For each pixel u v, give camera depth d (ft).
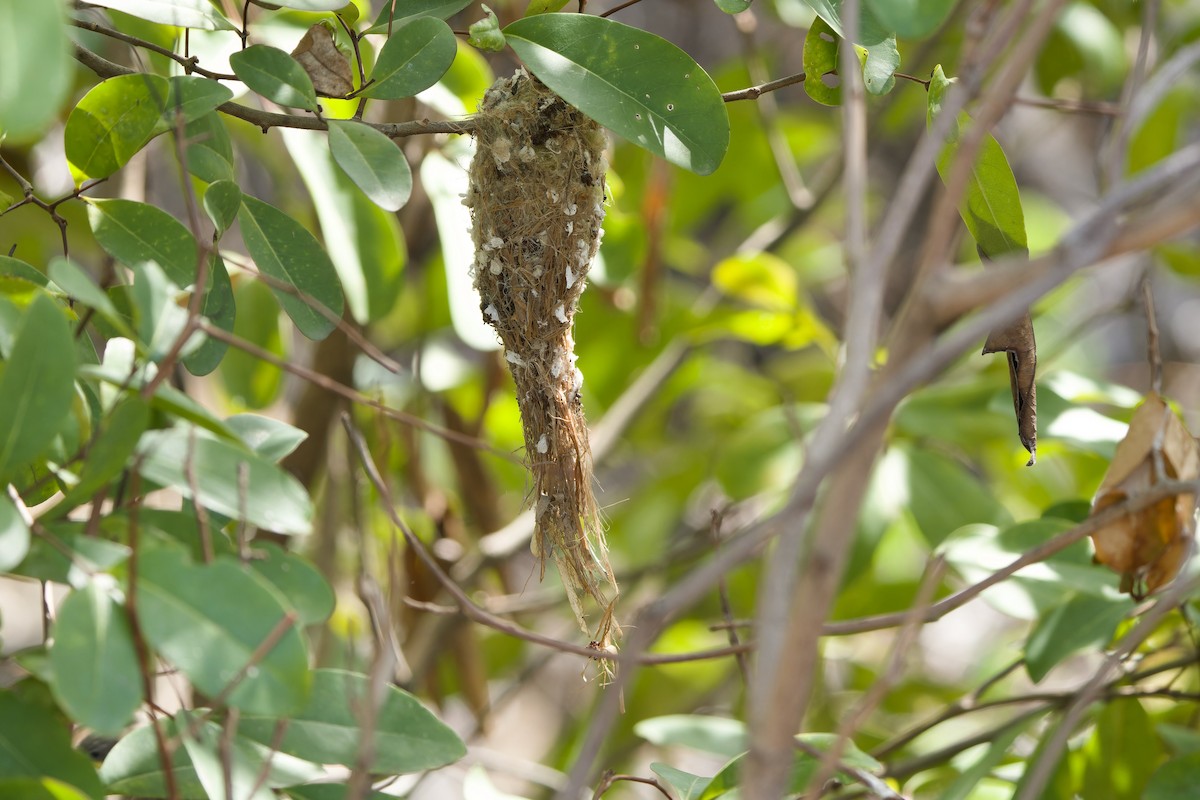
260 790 18.02
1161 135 23.77
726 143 18.24
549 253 18.35
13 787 17.81
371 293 19.17
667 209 20.08
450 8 18.35
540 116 18.34
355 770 17.94
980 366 21.44
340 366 19.54
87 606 17.79
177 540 17.99
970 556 18.75
